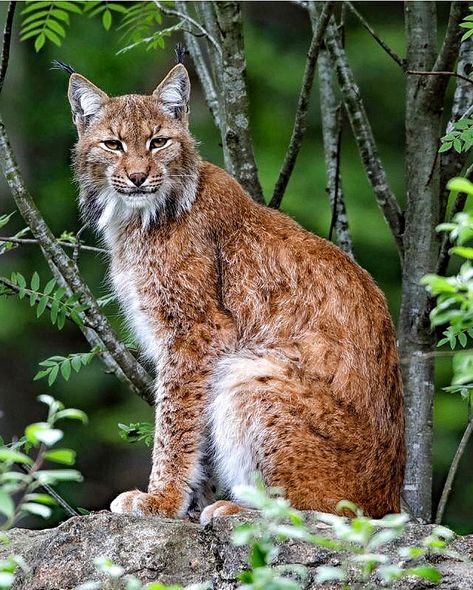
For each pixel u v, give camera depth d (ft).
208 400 35.68
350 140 76.28
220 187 37.63
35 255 75.56
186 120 38.70
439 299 23.00
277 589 21.84
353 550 25.25
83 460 75.56
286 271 35.81
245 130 40.70
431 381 39.06
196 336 36.04
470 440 67.72
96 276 73.26
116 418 74.23
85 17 79.00
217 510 32.63
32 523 61.31
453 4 38.11
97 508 74.64
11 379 76.59
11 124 79.30
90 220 39.14
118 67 79.92
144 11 46.62
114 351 36.81
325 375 33.94
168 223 37.06
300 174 74.74
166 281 36.68
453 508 67.26
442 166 40.09
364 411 33.76
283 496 32.91
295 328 35.09
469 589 27.53
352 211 73.00
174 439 35.73
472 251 22.54
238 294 36.19
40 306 36.47
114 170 37.32
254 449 33.45
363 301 35.09
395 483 34.30
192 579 29.09
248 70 79.92
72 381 76.23
